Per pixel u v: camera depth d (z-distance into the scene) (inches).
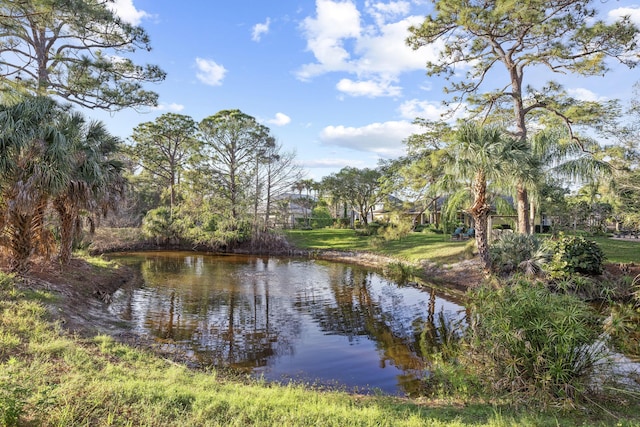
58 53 507.8
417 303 434.6
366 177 1550.2
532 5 489.4
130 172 1387.8
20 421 111.3
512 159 422.3
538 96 618.2
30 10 414.3
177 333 307.3
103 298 403.9
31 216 330.6
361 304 428.8
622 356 179.8
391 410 158.7
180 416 127.9
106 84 538.9
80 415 119.1
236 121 1121.4
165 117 1263.5
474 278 506.6
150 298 428.5
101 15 457.7
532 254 453.1
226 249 1035.9
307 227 1519.4
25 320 225.1
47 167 313.6
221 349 277.7
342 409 151.5
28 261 342.3
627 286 372.8
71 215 423.5
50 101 358.0
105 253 903.7
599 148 584.4
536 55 554.3
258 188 1082.7
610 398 169.3
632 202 650.2
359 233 1179.3
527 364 177.2
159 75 564.7
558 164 651.5
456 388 194.9
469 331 214.4
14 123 303.3
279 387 201.8
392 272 658.8
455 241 813.9
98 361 191.8
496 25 533.3
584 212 1003.3
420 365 252.4
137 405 131.2
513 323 182.1
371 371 243.3
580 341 170.2
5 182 308.2
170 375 187.0
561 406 159.6
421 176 717.3
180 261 794.2
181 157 1362.0
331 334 319.6
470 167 444.5
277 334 316.5
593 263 406.6
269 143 1112.2
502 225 953.5
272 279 589.9
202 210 1073.5
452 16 551.8
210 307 397.1
